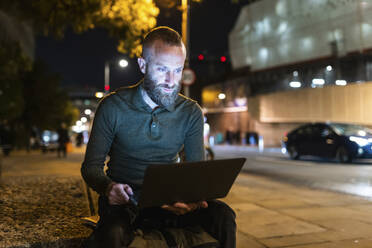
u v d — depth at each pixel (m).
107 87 31.39
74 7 6.86
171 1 6.45
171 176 1.60
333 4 26.34
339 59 25.83
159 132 2.00
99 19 7.12
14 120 30.92
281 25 32.34
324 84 27.05
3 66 12.78
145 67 1.94
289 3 30.73
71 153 23.27
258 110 33.50
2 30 35.91
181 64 1.92
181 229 1.94
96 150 1.93
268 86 33.53
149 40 1.91
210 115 43.41
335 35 26.34
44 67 32.81
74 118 47.50
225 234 1.87
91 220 2.37
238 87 38.03
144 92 2.00
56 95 33.84
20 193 4.66
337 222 4.62
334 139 13.22
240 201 6.11
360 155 12.39
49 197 4.35
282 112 30.38
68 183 5.87
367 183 8.24
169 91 1.90
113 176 2.05
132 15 6.73
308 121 27.53
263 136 33.09
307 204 5.85
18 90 19.59
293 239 3.87
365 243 3.74
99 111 1.98
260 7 34.97
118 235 1.64
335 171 10.60
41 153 23.84
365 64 24.00
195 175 1.68
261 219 4.78
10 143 20.16
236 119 38.44
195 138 2.14
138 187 2.01
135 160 2.01
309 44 29.08
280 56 32.69
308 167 11.86
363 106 22.97
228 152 22.61
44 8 6.96
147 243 1.73
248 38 37.31
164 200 1.69
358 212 5.24
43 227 2.66
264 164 13.14
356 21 24.55
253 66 36.84
